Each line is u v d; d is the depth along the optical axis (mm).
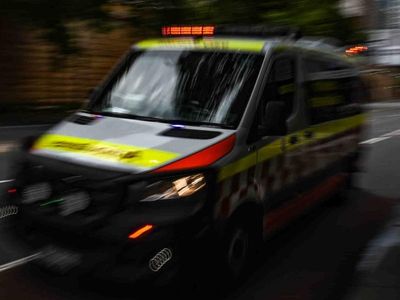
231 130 4254
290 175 5031
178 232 3592
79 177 3715
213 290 4199
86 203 3689
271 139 4586
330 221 6539
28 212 3971
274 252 5363
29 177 4047
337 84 6461
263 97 4586
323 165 5949
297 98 5188
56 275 3934
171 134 4129
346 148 6812
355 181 8500
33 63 19688
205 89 4648
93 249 3674
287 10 12117
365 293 4223
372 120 19375
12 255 4777
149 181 3637
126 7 15039
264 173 4512
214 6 13195
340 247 5551
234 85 4582
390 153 11648
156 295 4148
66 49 16250
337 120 6340
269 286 4488
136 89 4906
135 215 3588
